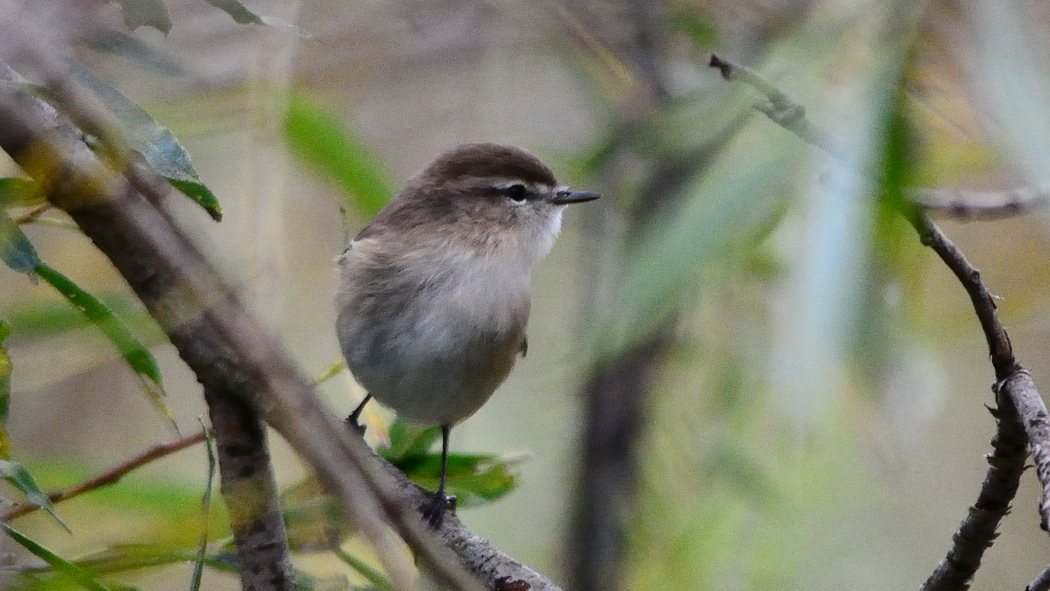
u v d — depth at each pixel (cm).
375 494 442
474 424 1336
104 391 987
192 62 794
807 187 538
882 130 519
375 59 979
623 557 1233
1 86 459
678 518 1165
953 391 1411
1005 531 1462
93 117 472
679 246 561
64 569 550
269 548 556
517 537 1338
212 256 462
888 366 514
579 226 1278
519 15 986
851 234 493
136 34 788
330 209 1039
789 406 455
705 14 877
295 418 432
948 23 585
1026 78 486
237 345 435
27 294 813
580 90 1127
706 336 1052
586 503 1257
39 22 500
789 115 555
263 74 794
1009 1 504
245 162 775
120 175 479
